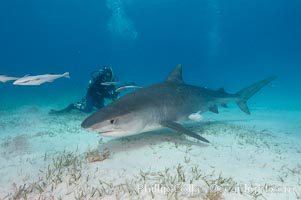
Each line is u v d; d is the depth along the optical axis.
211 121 9.36
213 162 4.84
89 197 3.56
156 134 6.38
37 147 6.07
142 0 52.38
